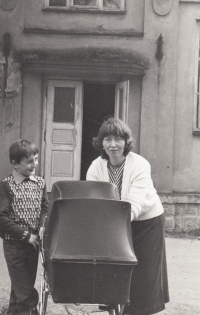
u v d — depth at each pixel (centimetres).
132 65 1136
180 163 1177
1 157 1167
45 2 1173
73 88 1196
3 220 498
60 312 606
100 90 1600
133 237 478
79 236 400
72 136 1196
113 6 1178
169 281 758
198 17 1173
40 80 1184
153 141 1173
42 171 1194
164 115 1173
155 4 1166
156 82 1170
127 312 476
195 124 1180
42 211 523
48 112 1192
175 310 629
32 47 1170
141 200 463
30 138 1183
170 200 1157
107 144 468
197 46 1177
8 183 512
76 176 1197
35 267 519
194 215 1165
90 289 394
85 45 1173
